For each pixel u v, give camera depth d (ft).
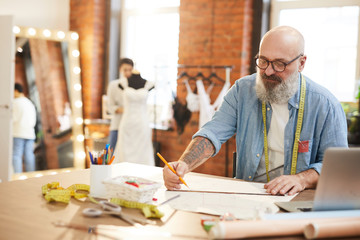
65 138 16.97
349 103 12.92
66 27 18.26
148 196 4.81
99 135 16.96
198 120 14.79
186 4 14.94
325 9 13.26
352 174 3.89
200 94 14.38
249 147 6.73
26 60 15.94
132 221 4.21
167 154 15.62
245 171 6.79
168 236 3.84
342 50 13.06
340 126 6.32
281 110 6.47
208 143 6.45
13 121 15.46
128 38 17.76
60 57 17.04
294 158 6.38
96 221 4.18
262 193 5.42
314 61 13.61
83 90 17.90
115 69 17.92
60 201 4.75
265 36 6.01
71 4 18.20
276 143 6.56
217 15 14.23
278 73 5.91
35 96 16.11
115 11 17.66
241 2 13.70
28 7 16.90
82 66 17.90
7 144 14.55
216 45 14.32
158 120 16.14
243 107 6.81
